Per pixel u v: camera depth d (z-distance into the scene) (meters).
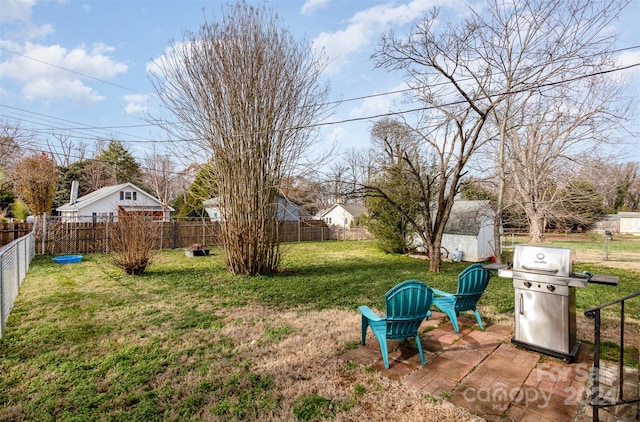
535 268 3.34
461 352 3.44
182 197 25.88
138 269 8.31
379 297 6.09
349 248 16.88
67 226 13.01
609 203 33.19
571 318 3.26
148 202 25.03
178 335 4.04
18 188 24.12
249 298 5.99
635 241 21.53
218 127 7.90
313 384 2.80
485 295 6.20
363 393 2.64
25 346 3.67
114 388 2.74
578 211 9.41
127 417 2.33
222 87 7.80
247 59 7.75
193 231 16.70
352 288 6.86
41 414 2.38
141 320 4.64
